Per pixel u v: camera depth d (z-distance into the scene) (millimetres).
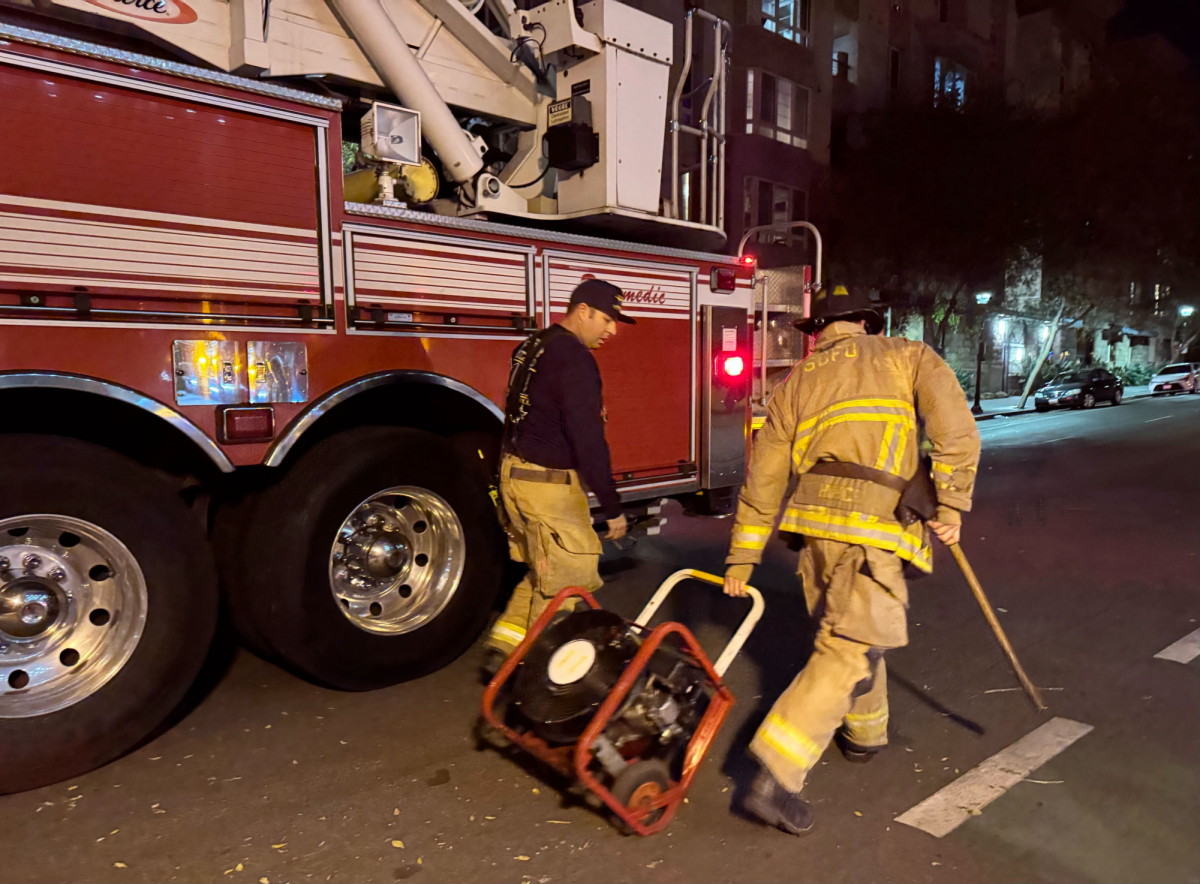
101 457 2941
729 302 5363
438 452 3854
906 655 4195
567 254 4383
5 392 2988
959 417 2525
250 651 4184
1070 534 7008
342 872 2426
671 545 6746
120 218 2912
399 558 3896
